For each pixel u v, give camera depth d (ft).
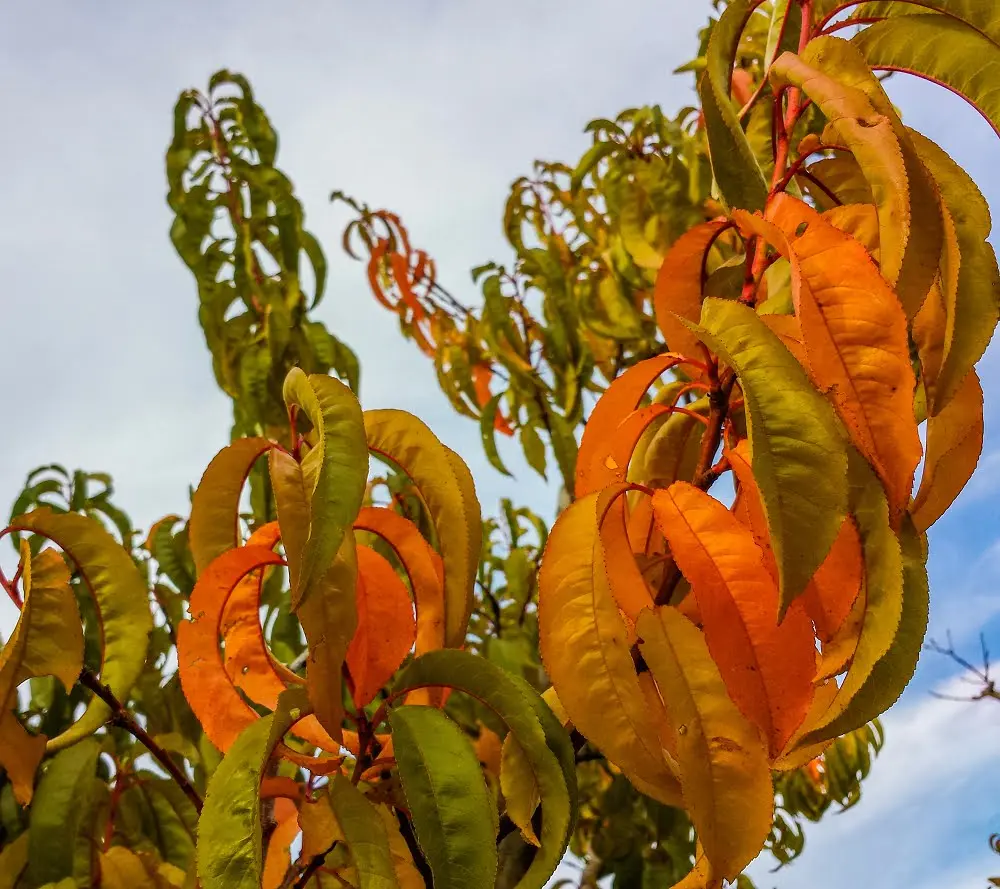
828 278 2.37
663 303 2.65
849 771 5.50
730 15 2.64
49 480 4.88
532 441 5.85
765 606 2.35
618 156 5.78
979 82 2.53
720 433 2.55
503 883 3.10
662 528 2.40
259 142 5.13
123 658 2.81
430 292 6.53
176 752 3.79
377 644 2.62
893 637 2.28
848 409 2.33
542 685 4.52
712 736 2.31
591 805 5.48
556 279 5.96
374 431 2.67
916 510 2.41
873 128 2.37
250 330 4.81
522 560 6.02
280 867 2.73
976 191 2.39
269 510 4.40
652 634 2.35
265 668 2.71
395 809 2.66
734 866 2.28
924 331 2.39
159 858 3.25
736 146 2.59
